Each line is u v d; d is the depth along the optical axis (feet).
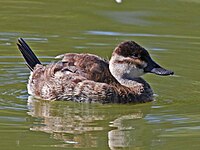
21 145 40.32
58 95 49.62
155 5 73.05
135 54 50.65
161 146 40.83
